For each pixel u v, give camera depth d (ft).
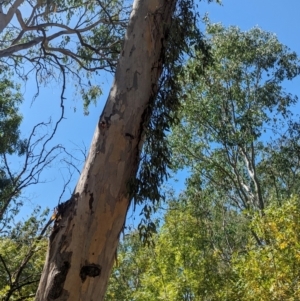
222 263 39.55
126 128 15.30
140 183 15.08
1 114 51.29
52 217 13.76
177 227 39.55
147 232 16.06
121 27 39.09
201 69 24.71
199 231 40.34
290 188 64.95
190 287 36.35
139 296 39.88
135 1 18.15
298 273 28.58
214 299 35.22
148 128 16.02
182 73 19.06
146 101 16.21
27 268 22.56
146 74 16.63
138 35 17.22
